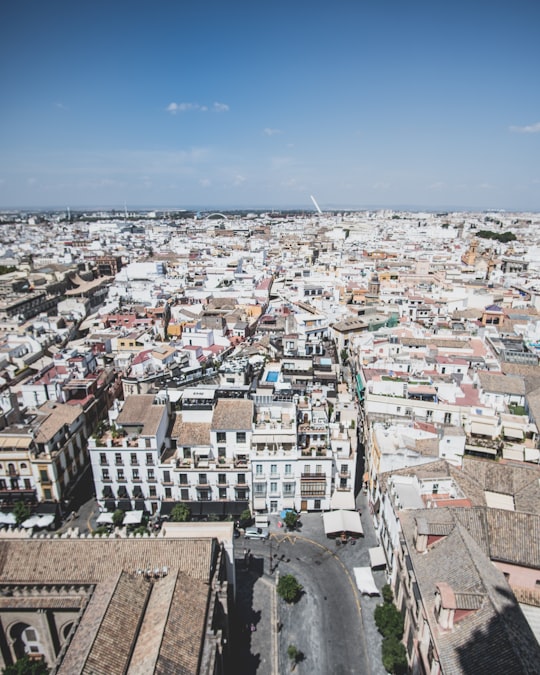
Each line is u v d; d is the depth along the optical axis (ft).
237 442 281.13
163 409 290.56
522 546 189.98
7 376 405.18
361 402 374.22
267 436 276.41
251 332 572.92
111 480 280.51
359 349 440.04
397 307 605.73
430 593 170.40
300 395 319.47
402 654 188.24
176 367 401.29
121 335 493.36
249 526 277.23
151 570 175.83
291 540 269.03
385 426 294.25
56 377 358.02
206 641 152.76
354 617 221.05
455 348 428.56
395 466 262.88
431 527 189.88
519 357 412.36
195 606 163.22
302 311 611.47
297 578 242.78
